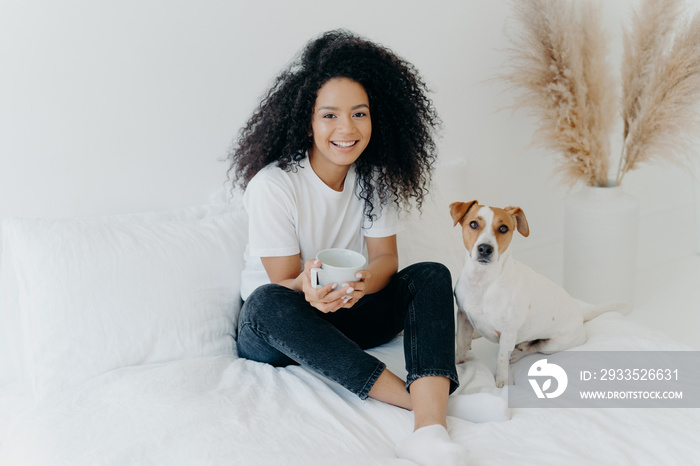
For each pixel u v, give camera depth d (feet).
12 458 4.13
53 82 5.47
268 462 3.71
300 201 5.16
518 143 7.84
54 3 5.34
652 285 8.48
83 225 5.27
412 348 4.54
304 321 4.53
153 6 5.65
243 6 5.98
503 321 5.05
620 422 4.42
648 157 7.37
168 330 5.08
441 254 6.42
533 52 7.24
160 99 5.86
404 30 6.82
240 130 5.87
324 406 4.32
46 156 5.59
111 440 3.96
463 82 7.27
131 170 5.91
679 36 6.91
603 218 7.27
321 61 4.85
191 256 5.39
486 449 4.09
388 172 5.39
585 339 5.76
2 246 5.41
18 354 5.48
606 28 7.48
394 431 4.31
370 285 5.02
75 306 4.91
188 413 4.14
